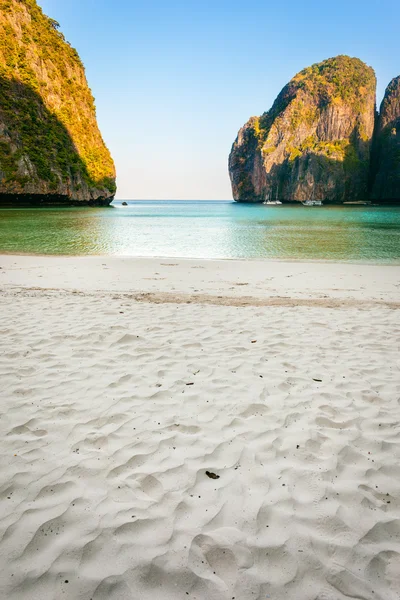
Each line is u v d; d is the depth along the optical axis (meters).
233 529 2.32
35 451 3.09
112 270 13.53
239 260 16.75
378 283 11.43
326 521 2.39
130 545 2.20
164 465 2.92
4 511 2.45
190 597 1.92
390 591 1.96
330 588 1.97
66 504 2.51
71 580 1.99
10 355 5.06
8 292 9.28
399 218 52.47
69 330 6.08
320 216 58.50
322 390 4.15
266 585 1.98
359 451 3.11
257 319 6.89
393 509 2.50
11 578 1.99
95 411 3.71
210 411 3.71
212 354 5.17
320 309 7.71
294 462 2.97
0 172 58.09
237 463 2.95
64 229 31.25
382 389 4.18
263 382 4.33
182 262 15.80
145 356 5.09
